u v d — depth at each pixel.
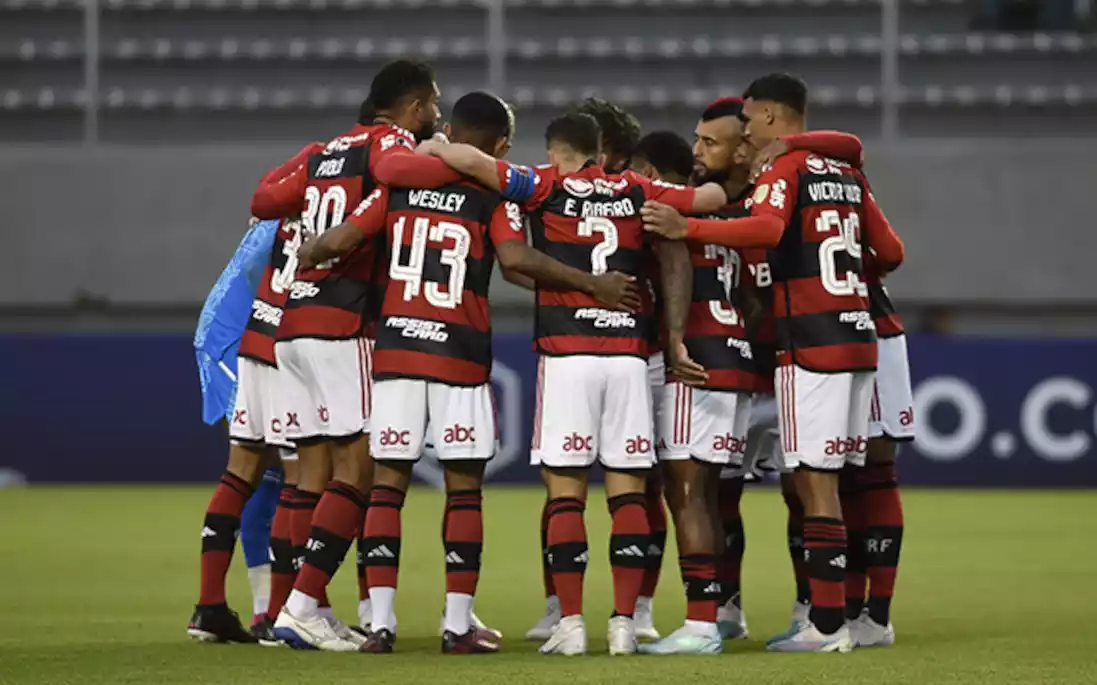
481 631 20.70
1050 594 28.00
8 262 66.94
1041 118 69.25
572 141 20.56
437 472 58.91
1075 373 57.88
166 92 71.25
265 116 70.25
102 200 67.12
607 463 19.97
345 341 20.59
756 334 21.78
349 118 70.31
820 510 20.30
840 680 16.97
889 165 66.50
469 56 70.50
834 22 71.50
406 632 22.95
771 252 20.81
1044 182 65.94
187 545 37.62
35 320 67.44
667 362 20.45
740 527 22.91
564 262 19.94
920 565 33.53
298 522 21.31
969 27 71.56
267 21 72.00
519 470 58.38
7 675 17.59
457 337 19.83
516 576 31.39
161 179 67.19
